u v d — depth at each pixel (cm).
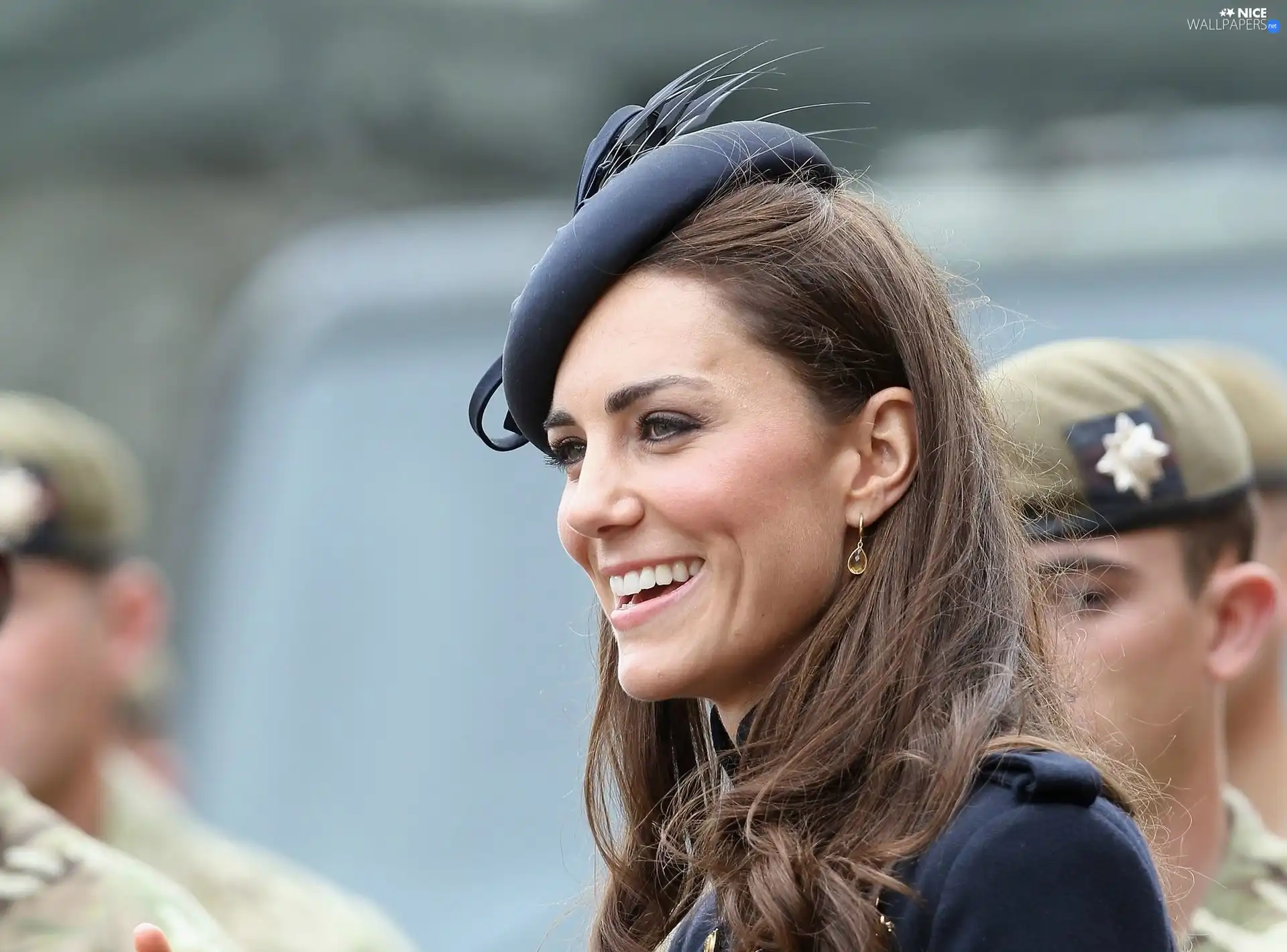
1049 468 983
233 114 3469
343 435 2298
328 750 2088
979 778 692
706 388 732
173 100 3494
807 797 721
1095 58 2659
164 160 3600
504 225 2483
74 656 1387
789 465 734
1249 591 1008
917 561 741
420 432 2277
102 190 3612
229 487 2353
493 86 3253
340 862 1989
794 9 2748
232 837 2045
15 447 1387
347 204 3366
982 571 746
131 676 1437
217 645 2209
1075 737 753
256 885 1415
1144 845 684
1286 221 2170
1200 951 987
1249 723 1079
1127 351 1019
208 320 3500
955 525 743
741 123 784
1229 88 2631
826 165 805
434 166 3319
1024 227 2244
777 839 706
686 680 741
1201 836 998
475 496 2177
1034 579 781
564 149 3225
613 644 852
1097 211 2247
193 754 2131
